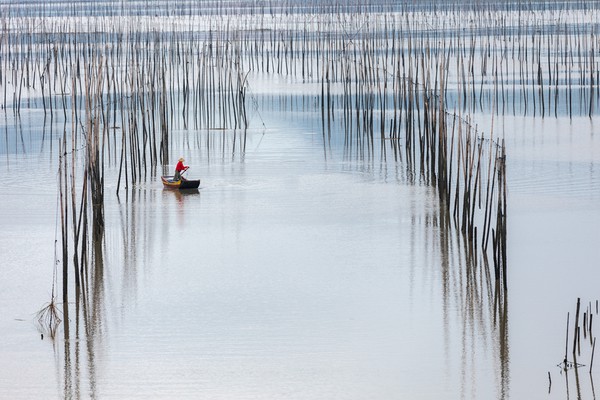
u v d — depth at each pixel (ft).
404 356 327.47
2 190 588.91
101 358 327.06
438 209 539.70
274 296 392.88
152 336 348.18
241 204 556.51
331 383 305.53
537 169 639.35
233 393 298.56
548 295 388.98
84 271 429.38
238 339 343.46
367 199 566.77
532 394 297.12
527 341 339.98
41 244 472.85
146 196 579.48
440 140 553.64
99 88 601.62
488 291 395.14
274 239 480.23
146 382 306.96
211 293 396.98
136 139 624.18
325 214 530.68
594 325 354.13
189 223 513.45
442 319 363.15
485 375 311.47
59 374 314.14
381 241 474.08
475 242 451.53
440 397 295.89
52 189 592.19
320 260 443.32
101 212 497.87
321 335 347.36
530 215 518.37
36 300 390.63
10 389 302.45
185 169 601.21
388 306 378.53
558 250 451.94
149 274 424.05
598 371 313.32
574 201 547.90
